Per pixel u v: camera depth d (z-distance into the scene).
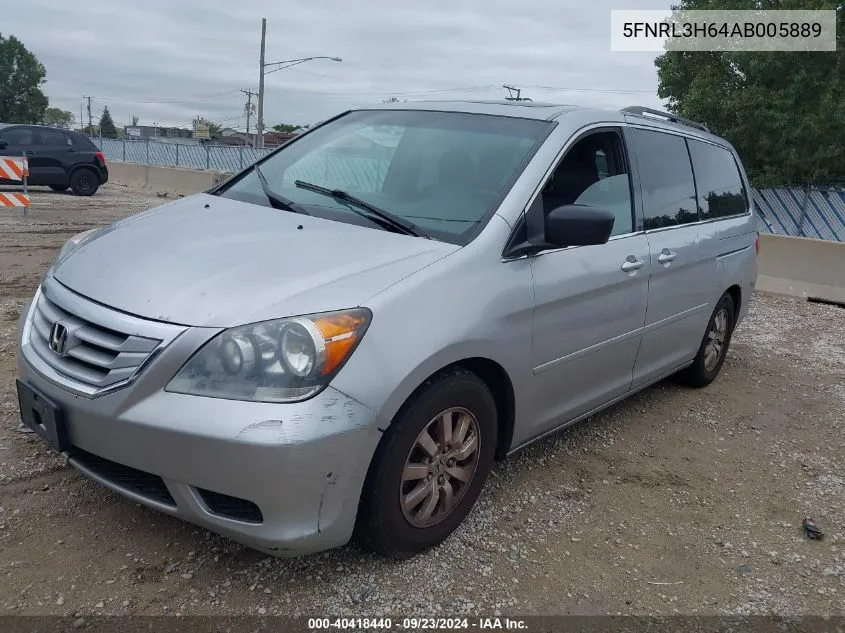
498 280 3.00
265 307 2.46
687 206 4.64
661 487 3.85
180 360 2.40
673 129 4.68
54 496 3.14
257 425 2.32
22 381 2.82
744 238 5.46
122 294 2.62
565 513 3.46
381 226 3.16
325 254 2.82
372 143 3.81
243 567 2.80
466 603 2.74
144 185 21.39
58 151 17.08
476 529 3.22
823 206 18.38
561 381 3.51
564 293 3.32
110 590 2.61
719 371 5.75
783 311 8.48
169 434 2.36
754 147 19.20
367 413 2.46
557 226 3.10
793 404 5.37
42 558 2.74
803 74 18.17
